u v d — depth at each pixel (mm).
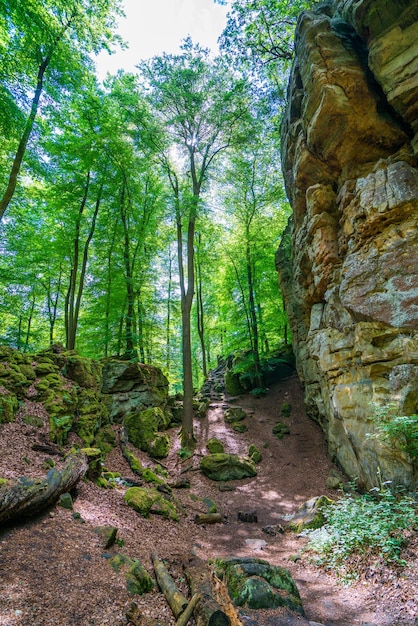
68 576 3971
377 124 9086
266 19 14406
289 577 4844
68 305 18875
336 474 10844
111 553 4879
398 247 8172
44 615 3252
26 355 10188
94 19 12344
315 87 9297
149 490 8305
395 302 8047
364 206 8719
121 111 15867
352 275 9000
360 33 8820
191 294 15008
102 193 16438
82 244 17984
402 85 8172
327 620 4203
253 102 16297
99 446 10016
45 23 11023
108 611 3604
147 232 18266
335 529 6129
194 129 15945
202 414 16203
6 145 13633
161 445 12133
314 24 9391
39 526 4875
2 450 6629
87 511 6168
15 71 11648
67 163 15586
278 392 18125
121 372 13375
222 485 11109
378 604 4371
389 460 7785
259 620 3945
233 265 21031
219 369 24766
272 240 19688
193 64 15266
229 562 5078
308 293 12781
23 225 16922
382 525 5547
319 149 10266
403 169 8375
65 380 10359
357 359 9117
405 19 8016
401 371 7605
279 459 12867
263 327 21281
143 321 18672
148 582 4383
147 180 19109
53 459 7203
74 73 12922
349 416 9422
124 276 16875
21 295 19609
